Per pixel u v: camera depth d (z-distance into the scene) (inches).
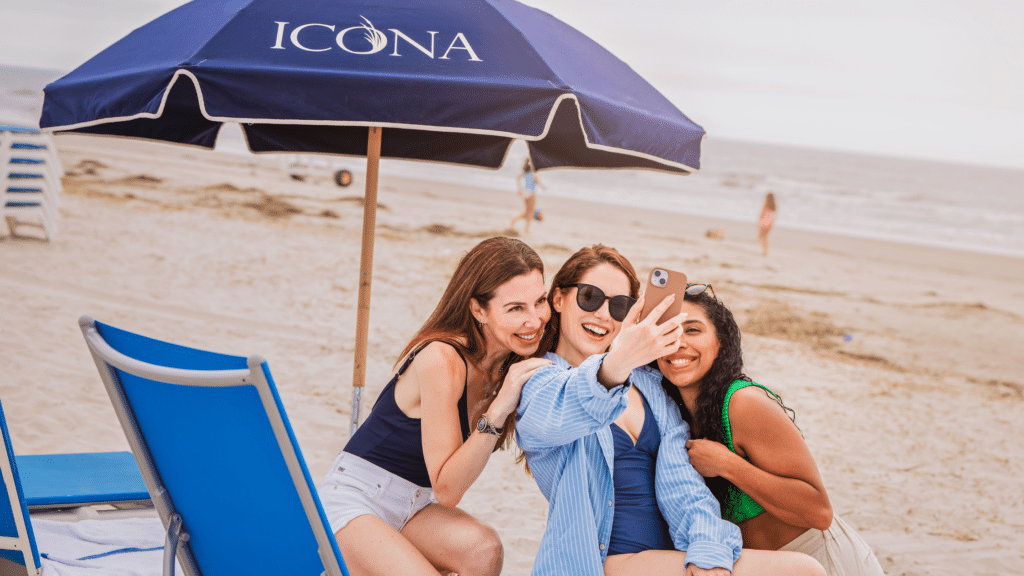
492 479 186.4
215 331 278.8
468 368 88.8
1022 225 1152.2
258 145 154.9
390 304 340.8
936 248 812.0
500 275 87.8
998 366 356.5
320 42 86.4
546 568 81.6
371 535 86.8
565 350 93.4
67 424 182.5
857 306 464.8
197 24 92.2
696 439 87.5
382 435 92.2
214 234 451.8
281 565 73.6
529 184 607.2
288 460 63.1
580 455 81.7
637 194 1123.3
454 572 91.5
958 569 160.7
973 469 223.3
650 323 72.8
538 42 95.1
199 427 69.6
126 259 370.0
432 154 157.6
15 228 402.3
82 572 97.1
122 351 72.5
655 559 80.2
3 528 81.2
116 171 696.4
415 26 91.7
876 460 223.6
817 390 288.7
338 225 526.3
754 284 495.5
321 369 249.4
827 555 85.4
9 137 372.2
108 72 89.2
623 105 90.7
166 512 78.8
